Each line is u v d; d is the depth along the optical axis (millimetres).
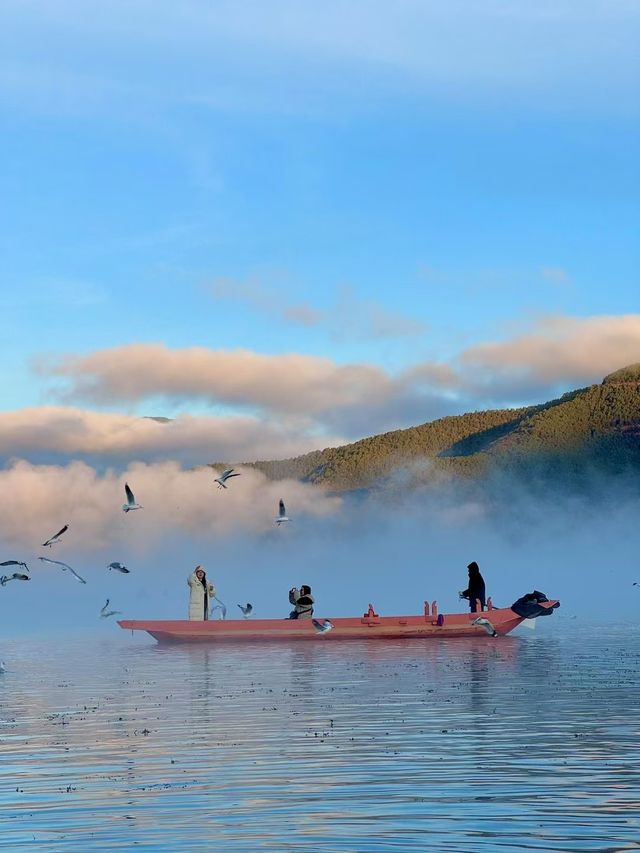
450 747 21812
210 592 54812
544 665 37688
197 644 52656
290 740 23109
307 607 54531
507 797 17484
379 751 21594
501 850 14664
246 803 17547
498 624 53906
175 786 18891
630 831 15438
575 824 15852
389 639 53031
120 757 21703
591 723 24328
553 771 19328
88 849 15125
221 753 21844
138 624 53656
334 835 15523
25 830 16219
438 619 53406
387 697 29656
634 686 30891
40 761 21469
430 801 17344
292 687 32656
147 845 15242
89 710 28516
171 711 27984
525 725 24250
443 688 31422
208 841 15367
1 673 39062
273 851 14812
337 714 26625
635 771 19234
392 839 15273
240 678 35719
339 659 42219
